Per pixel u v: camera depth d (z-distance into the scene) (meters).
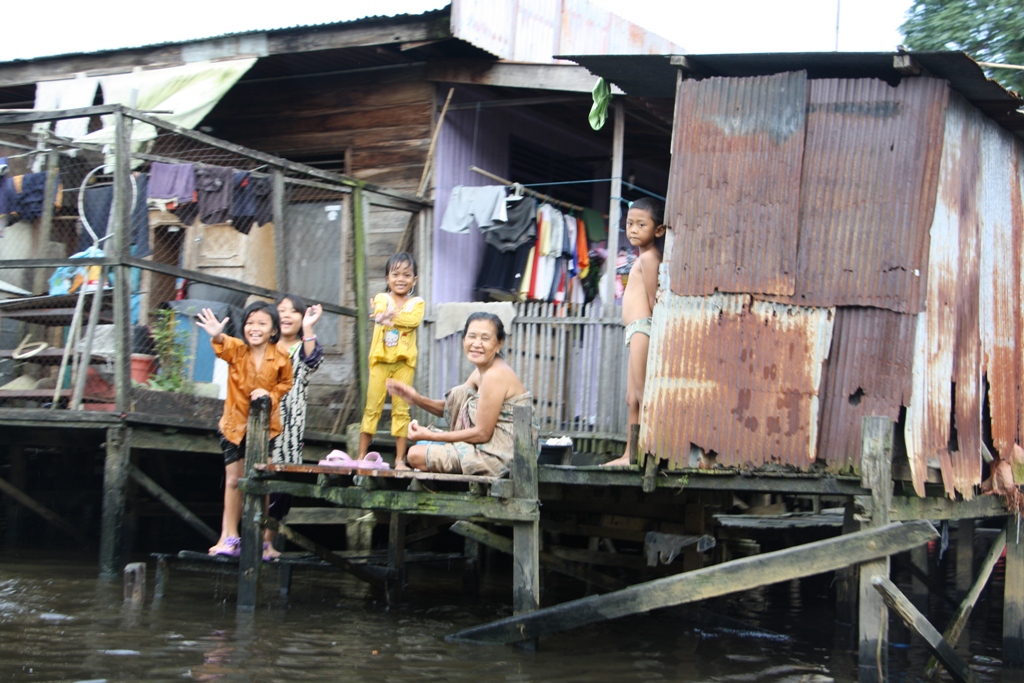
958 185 6.31
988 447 6.98
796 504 10.56
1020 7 11.79
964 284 6.43
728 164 6.32
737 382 6.14
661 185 14.97
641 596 5.78
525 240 10.39
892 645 7.53
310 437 9.05
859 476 5.80
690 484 6.20
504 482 6.03
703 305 6.28
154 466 10.30
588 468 6.33
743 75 6.46
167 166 8.68
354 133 11.31
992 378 6.86
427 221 10.80
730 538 7.98
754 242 6.21
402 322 8.48
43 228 9.45
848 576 8.01
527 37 11.42
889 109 6.05
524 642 6.14
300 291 11.02
